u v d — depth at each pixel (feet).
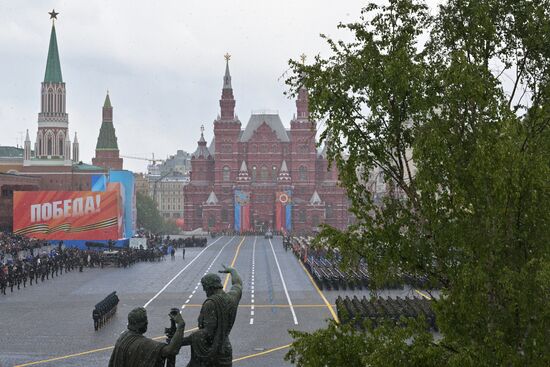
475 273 67.10
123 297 276.41
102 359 161.17
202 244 625.41
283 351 171.12
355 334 74.43
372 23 80.89
